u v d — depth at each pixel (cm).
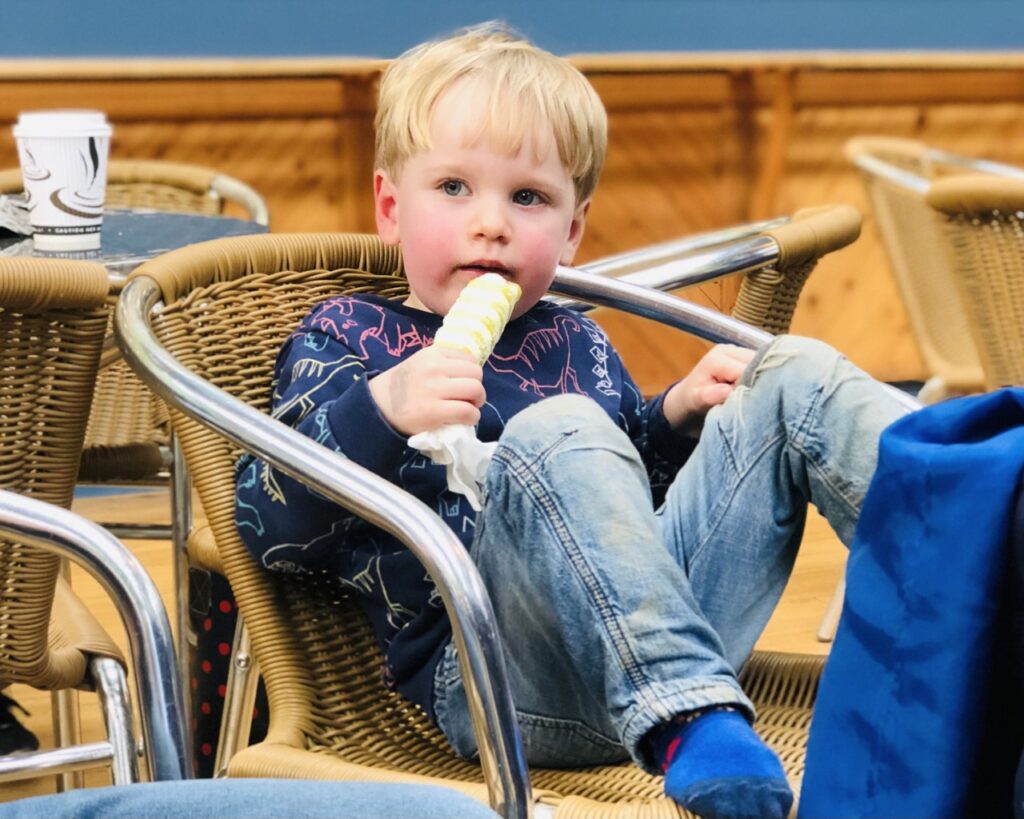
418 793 184
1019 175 832
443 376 282
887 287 1156
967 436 239
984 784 229
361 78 977
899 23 1104
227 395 285
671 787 241
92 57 909
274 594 324
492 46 334
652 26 1048
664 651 257
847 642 239
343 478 263
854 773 235
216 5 936
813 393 288
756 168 1104
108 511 845
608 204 1073
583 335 365
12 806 175
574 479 269
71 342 301
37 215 438
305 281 363
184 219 508
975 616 222
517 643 285
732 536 295
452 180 325
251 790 181
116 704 309
